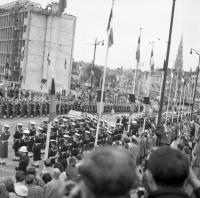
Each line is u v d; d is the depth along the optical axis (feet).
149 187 7.67
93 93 274.57
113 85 511.81
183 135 95.55
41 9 285.02
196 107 347.36
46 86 263.70
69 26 295.07
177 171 7.28
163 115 203.82
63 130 83.05
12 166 69.00
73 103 177.99
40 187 28.84
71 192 6.09
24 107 138.92
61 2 76.54
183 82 196.24
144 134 78.54
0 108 130.93
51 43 284.41
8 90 186.70
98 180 5.91
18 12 296.10
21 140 72.74
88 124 97.04
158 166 7.39
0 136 71.10
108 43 74.49
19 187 28.30
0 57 322.75
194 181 8.63
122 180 5.93
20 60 281.13
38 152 69.51
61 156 66.69
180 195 7.07
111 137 85.40
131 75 506.48
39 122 130.11
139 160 70.59
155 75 342.64
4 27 319.47
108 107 221.05
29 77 283.18
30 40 282.97
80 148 72.90
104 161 6.01
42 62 286.66
